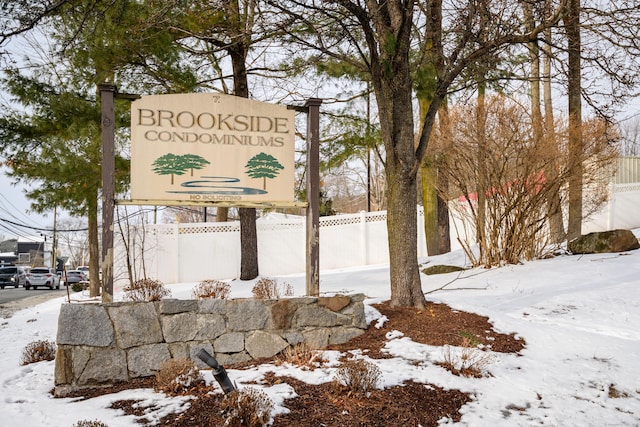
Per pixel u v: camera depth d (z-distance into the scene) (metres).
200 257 15.58
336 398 4.41
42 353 6.80
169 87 11.46
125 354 5.27
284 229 16.33
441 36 9.27
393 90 6.84
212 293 9.10
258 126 6.64
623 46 7.74
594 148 10.73
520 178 10.88
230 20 11.29
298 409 4.20
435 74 10.95
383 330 6.24
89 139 11.05
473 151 10.97
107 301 5.78
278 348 5.82
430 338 5.91
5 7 7.24
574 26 7.90
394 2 6.88
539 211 11.40
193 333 5.57
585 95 8.78
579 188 11.96
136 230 14.77
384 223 17.17
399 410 4.29
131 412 4.20
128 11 9.91
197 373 4.79
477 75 9.61
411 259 6.93
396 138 6.86
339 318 6.14
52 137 11.47
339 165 14.46
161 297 8.61
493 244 11.37
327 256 16.67
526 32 8.95
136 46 10.25
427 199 14.99
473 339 5.87
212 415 4.04
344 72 12.58
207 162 6.41
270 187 6.65
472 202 12.82
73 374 5.07
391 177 6.95
